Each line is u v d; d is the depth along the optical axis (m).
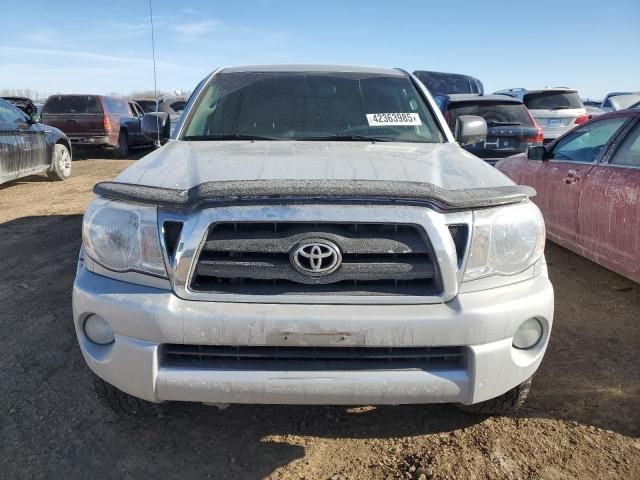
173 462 2.36
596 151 4.66
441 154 2.77
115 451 2.42
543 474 2.27
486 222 2.07
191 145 3.00
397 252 1.99
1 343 3.41
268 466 2.33
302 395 2.00
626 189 4.03
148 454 2.40
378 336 1.95
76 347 3.35
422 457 2.37
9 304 4.04
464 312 1.98
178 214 2.02
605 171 4.33
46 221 6.96
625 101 16.44
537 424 2.60
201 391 2.01
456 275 2.02
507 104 7.83
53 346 3.37
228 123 3.30
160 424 2.61
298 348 2.02
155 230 2.02
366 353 2.03
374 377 2.00
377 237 1.99
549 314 2.16
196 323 1.95
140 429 2.57
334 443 2.48
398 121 3.32
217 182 2.04
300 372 2.00
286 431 2.56
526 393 2.45
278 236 1.99
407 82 3.68
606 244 4.28
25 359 3.21
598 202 4.33
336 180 2.04
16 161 8.84
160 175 2.32
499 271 2.10
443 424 2.61
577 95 11.08
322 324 1.94
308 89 3.51
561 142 5.21
